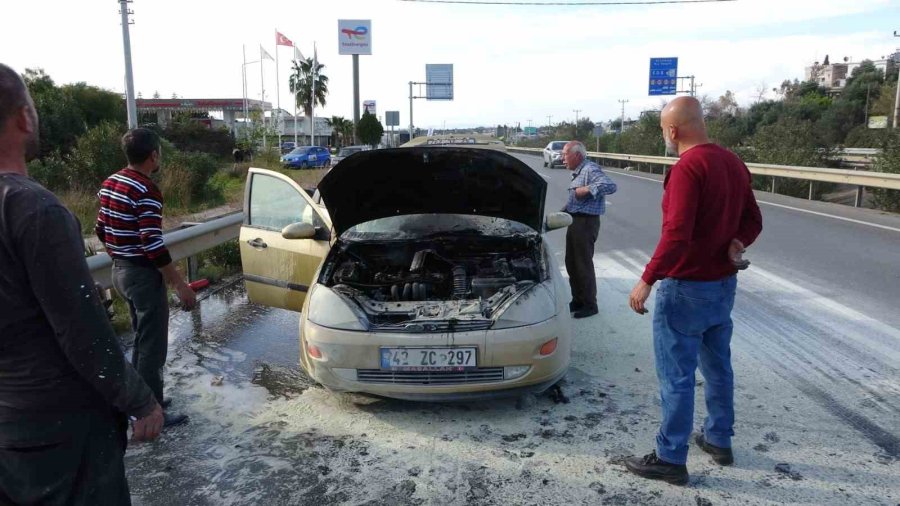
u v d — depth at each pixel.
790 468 3.03
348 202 4.63
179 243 6.62
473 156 4.25
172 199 14.96
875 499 2.78
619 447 3.28
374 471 3.10
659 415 3.64
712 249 2.76
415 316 3.66
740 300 5.98
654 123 33.22
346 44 50.03
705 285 2.79
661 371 2.93
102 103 30.89
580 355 4.61
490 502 2.82
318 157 34.00
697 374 4.23
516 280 4.07
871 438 3.30
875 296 6.06
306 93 65.31
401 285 4.21
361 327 3.54
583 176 5.35
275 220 5.12
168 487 2.99
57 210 1.67
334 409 3.82
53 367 1.72
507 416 3.67
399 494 2.90
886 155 14.58
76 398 1.78
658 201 14.90
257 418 3.72
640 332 5.11
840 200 17.44
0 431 1.73
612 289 6.53
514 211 4.80
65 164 14.76
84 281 1.69
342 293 3.81
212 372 4.48
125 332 5.41
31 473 1.77
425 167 4.41
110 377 1.75
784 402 3.74
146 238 3.42
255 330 5.52
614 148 37.62
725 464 3.08
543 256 4.32
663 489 2.89
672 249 2.69
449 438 3.42
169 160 16.17
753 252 8.30
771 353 4.55
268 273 5.08
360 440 3.42
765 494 2.83
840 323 5.24
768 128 21.45
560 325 3.65
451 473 3.07
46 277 1.62
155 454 3.30
